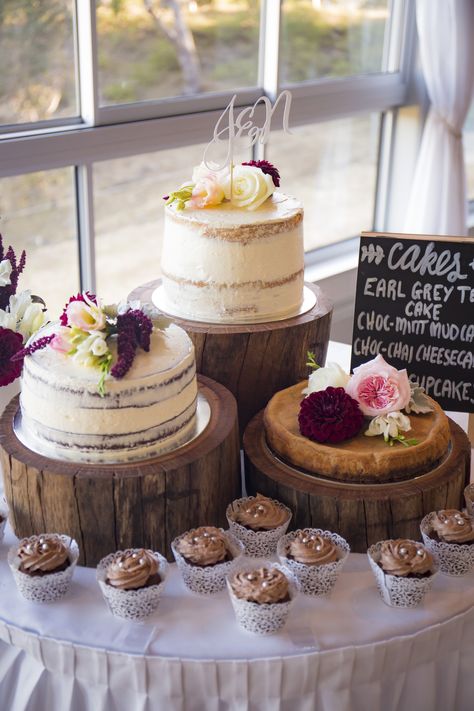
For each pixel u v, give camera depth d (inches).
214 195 76.0
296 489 62.5
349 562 62.5
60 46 104.9
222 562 58.2
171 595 59.6
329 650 55.1
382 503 61.1
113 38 109.9
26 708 57.6
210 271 73.9
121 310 63.3
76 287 118.7
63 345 61.7
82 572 61.7
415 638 56.9
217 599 59.3
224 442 63.9
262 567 57.2
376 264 80.2
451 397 81.4
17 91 102.9
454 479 64.1
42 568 57.0
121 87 113.3
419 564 57.0
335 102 140.6
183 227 73.9
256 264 73.9
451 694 60.9
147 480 59.3
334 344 100.8
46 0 101.4
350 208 155.9
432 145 146.5
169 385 61.2
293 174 142.0
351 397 66.5
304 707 56.2
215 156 127.0
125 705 56.7
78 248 116.2
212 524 64.9
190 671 54.7
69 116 109.2
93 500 59.5
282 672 54.7
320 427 64.2
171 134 118.0
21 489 61.4
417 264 79.3
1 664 59.5
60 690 57.4
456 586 60.7
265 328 74.2
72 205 112.7
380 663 56.5
